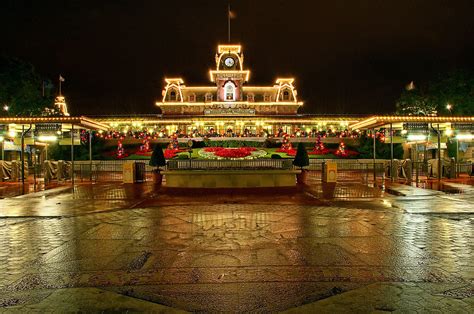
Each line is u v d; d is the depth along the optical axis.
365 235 8.98
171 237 8.89
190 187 20.44
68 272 6.41
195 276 6.18
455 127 25.97
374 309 4.89
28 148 34.94
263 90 75.75
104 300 5.23
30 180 28.02
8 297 5.37
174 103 71.69
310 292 5.48
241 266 6.66
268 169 22.47
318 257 7.18
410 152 38.69
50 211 13.00
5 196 17.64
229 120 64.62
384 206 13.73
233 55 72.62
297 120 64.50
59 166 26.78
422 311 4.82
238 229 9.73
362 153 46.53
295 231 9.45
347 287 5.66
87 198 16.69
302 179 23.19
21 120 24.73
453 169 26.81
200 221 10.89
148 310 4.91
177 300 5.23
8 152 34.66
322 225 10.21
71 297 5.34
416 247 7.85
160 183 23.38
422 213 12.13
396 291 5.48
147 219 11.33
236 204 14.47
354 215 11.82
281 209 13.12
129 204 14.71
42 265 6.80
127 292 5.53
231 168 23.27
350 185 21.70
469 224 10.30
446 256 7.19
